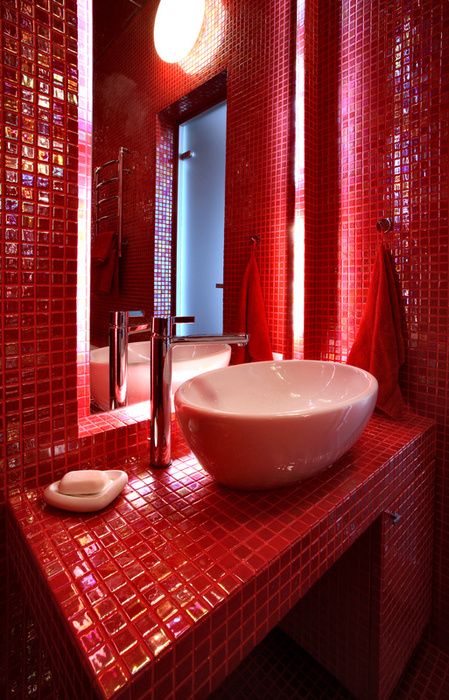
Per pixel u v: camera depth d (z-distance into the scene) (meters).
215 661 0.50
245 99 1.42
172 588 0.52
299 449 0.64
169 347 0.84
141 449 0.93
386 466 0.92
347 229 1.41
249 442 0.61
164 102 1.15
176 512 0.69
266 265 1.49
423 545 1.22
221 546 0.60
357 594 1.09
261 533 0.63
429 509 1.24
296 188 1.44
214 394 0.94
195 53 1.26
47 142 0.74
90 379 0.92
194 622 0.47
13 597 0.75
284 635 1.39
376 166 1.32
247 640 0.54
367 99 1.33
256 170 1.47
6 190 0.70
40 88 0.73
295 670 1.26
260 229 1.49
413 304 1.26
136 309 1.09
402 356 1.27
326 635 1.22
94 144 0.92
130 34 1.03
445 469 1.24
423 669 1.25
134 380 1.04
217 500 0.73
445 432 1.23
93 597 0.50
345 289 1.43
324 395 1.04
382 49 1.29
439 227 1.19
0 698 0.77
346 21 1.38
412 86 1.22
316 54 1.46
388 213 1.30
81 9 0.87
